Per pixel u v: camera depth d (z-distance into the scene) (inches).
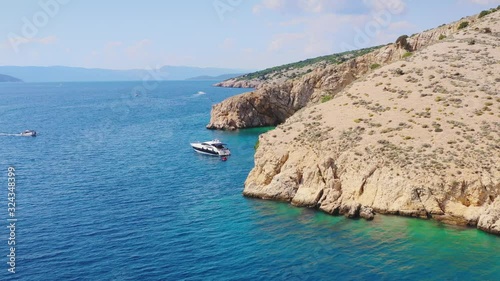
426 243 1775.3
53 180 2935.5
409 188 2058.3
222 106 5664.4
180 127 5762.8
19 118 7007.9
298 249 1775.3
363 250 1742.1
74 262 1685.5
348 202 2172.7
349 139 2471.7
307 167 2417.6
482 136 2230.6
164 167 3366.1
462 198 1977.1
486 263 1596.9
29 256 1736.0
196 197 2536.9
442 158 2134.6
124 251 1782.7
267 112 5757.9
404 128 2465.6
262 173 2568.9
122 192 2647.6
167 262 1681.8
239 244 1839.3
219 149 3831.2
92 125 6023.6
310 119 2913.4
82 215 2222.0
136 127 5782.5
